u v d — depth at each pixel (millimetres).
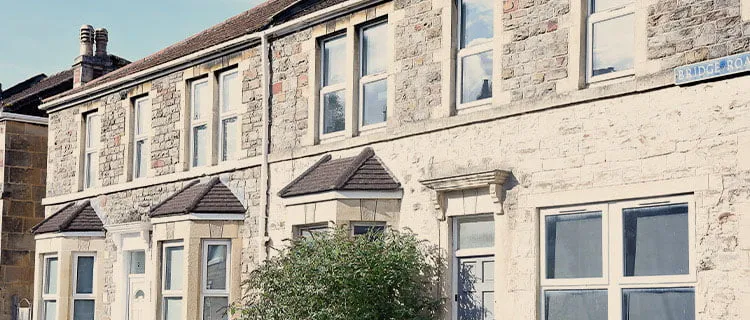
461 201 13953
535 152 13008
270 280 14367
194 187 18484
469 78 14234
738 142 11000
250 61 17844
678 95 11570
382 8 15430
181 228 17547
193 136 19141
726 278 10961
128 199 20391
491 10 14062
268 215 17047
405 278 13914
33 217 24344
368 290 13773
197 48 19016
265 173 17141
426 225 14367
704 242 11172
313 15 16328
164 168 19484
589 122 12430
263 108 17375
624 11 12359
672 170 11539
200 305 17375
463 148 13953
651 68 11844
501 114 13430
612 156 12141
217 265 17594
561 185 12648
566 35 12844
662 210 11672
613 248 12078
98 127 21812
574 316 12445
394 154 14984
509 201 13234
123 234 20062
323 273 13781
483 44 14062
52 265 21719
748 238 10828
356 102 15836
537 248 12867
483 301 13750
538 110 13000
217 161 18484
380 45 15672
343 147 15805
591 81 12633
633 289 11867
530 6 13320
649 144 11789
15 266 23969
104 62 24828
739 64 10984
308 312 13891
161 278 18156
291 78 17000
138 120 20672
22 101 24609
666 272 11562
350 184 14781
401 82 15016
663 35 11789
